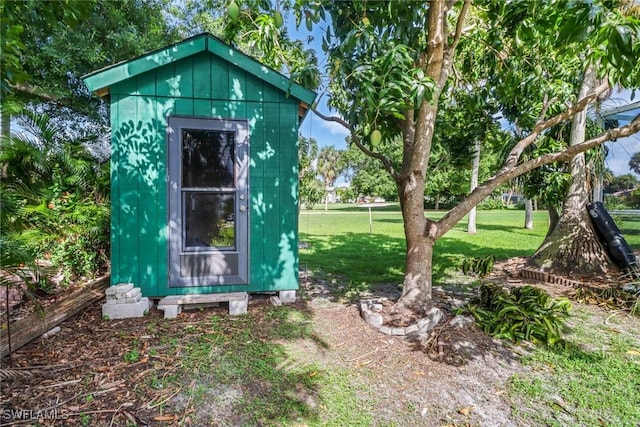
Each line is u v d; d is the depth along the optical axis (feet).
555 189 16.81
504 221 50.16
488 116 17.70
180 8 29.04
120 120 10.96
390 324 9.66
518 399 6.45
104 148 17.69
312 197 38.32
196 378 6.91
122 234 11.06
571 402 6.36
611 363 7.75
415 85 8.23
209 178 11.70
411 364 7.68
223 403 6.16
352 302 12.16
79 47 18.04
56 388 6.39
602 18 6.95
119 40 20.17
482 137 19.15
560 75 14.79
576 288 13.24
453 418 5.91
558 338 8.64
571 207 16.16
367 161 88.43
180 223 11.44
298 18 11.38
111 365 7.30
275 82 11.75
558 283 14.49
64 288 12.49
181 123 11.39
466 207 10.66
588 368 7.54
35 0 5.34
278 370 7.35
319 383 6.89
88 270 13.44
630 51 6.83
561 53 9.77
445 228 10.64
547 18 8.59
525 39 10.53
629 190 22.72
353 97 11.13
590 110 17.52
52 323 9.14
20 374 6.77
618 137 9.51
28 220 9.57
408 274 10.88
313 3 10.57
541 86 12.65
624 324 10.03
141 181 11.15
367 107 9.41
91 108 21.45
